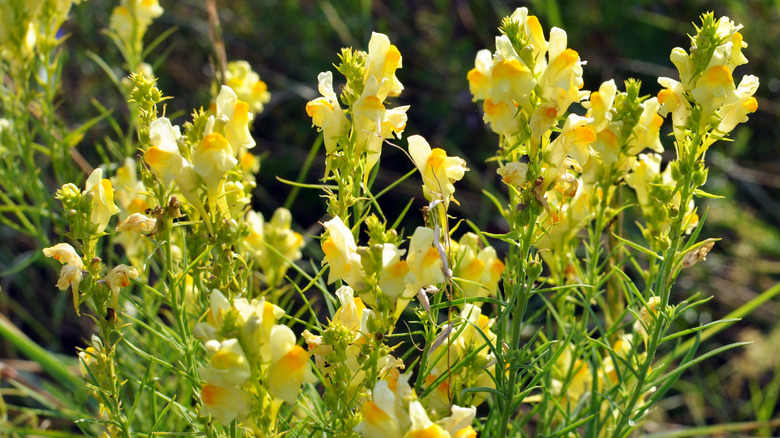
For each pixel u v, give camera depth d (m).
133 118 0.88
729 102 0.68
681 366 0.72
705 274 1.47
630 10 1.75
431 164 0.69
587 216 0.76
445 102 1.64
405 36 1.75
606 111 0.71
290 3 1.76
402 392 0.64
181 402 0.80
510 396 0.70
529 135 0.68
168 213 0.69
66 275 0.68
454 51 1.73
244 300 0.65
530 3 1.82
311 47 1.71
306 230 1.49
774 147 1.71
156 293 0.70
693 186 0.69
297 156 1.52
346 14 1.79
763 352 1.26
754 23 1.78
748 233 1.49
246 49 1.68
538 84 0.68
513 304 0.69
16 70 0.84
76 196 0.68
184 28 1.66
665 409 1.26
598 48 1.74
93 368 0.69
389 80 0.70
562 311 0.79
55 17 0.84
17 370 1.05
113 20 0.89
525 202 0.68
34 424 0.89
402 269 0.66
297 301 1.16
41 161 1.07
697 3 1.77
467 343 0.71
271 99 1.59
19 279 1.24
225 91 0.68
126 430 0.70
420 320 0.69
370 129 0.69
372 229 0.66
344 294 0.69
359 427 0.65
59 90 0.88
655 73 1.68
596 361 0.79
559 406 0.75
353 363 0.69
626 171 0.74
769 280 1.47
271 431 0.66
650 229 0.75
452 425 0.65
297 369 0.65
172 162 0.68
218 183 0.68
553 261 0.77
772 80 1.74
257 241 0.80
